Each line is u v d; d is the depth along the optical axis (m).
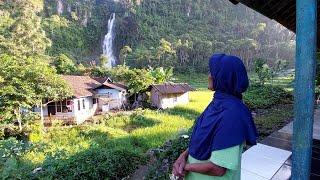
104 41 87.00
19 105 17.69
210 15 100.81
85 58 78.25
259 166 4.20
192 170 1.45
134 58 72.75
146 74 31.61
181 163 1.63
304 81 1.68
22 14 55.47
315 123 6.85
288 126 6.95
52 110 24.30
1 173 6.13
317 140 4.95
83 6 91.50
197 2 104.12
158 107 29.03
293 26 4.60
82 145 13.81
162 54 71.31
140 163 8.38
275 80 31.38
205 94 37.12
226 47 78.69
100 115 26.73
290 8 3.64
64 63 41.62
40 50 52.69
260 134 6.48
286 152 4.80
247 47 77.81
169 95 29.62
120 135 16.50
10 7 56.56
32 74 18.89
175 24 97.88
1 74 18.11
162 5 102.62
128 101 32.25
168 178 5.72
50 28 78.81
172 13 101.38
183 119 20.97
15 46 46.50
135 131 16.67
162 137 14.91
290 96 15.10
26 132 17.75
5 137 17.47
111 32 88.00
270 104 13.01
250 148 5.01
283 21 4.20
